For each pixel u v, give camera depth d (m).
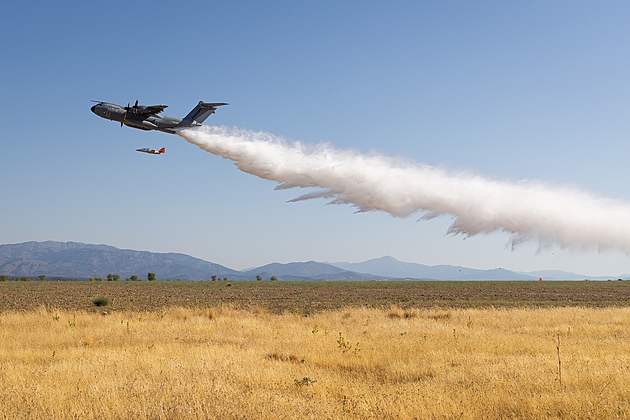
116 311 28.88
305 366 11.62
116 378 9.69
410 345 14.12
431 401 7.88
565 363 10.88
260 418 7.02
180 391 8.36
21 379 9.51
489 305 35.69
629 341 14.92
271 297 46.22
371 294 52.34
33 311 27.38
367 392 8.77
